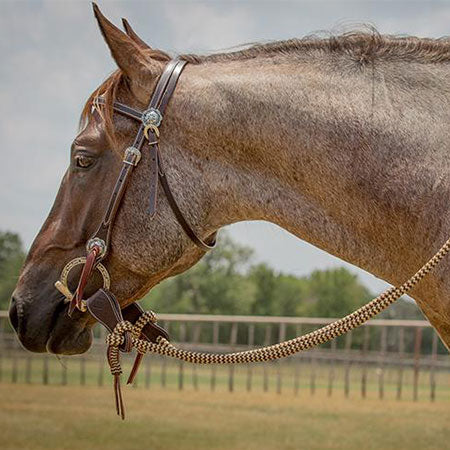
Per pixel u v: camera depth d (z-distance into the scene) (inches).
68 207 125.9
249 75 125.4
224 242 2454.5
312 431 447.2
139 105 125.5
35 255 128.3
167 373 946.7
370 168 117.9
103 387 711.1
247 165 123.9
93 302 122.4
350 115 119.3
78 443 401.4
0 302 2059.5
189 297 2409.0
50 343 127.5
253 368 1007.6
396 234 117.9
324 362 915.4
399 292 112.3
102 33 123.3
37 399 587.5
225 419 494.0
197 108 124.0
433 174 115.3
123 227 123.0
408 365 823.1
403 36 127.0
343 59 124.4
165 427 457.1
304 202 122.0
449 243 109.7
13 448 385.7
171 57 132.0
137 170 123.3
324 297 2482.8
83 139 125.1
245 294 2421.3
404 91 120.3
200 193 124.1
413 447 397.4
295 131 120.8
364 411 535.5
